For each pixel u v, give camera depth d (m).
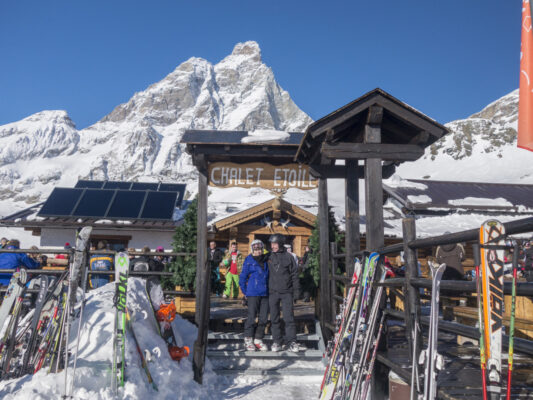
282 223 18.38
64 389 4.11
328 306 7.73
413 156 5.85
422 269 14.87
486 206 24.98
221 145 7.67
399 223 23.53
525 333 5.64
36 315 4.91
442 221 24.00
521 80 2.89
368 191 5.70
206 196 7.96
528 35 2.87
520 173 129.75
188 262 8.36
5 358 4.64
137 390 4.43
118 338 4.60
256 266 7.16
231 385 5.99
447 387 3.48
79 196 21.27
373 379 4.91
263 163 8.09
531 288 2.34
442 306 7.59
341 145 5.80
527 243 7.92
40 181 194.00
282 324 7.89
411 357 3.90
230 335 7.56
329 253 8.16
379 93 5.86
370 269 4.59
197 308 7.81
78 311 5.15
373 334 4.54
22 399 3.85
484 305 2.52
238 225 18.19
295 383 6.11
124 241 19.03
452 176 138.75
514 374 4.04
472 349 5.18
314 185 8.15
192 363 5.84
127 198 21.20
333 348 5.41
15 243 8.35
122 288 4.75
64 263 11.55
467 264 18.52
